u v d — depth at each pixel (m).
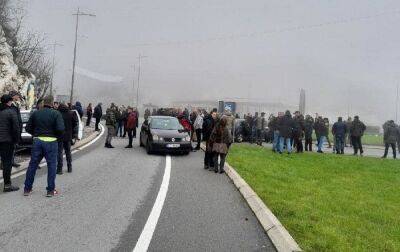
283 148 20.41
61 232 6.45
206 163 13.52
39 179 10.62
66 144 11.79
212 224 7.18
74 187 9.84
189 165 14.21
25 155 14.98
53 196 8.82
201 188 10.26
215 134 12.84
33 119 8.88
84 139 21.17
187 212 7.90
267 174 12.71
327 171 14.70
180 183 10.80
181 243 6.14
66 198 8.69
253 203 8.58
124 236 6.37
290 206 8.61
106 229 6.68
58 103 12.98
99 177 11.26
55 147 8.90
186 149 16.69
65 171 12.07
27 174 8.80
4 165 9.10
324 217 8.11
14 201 8.27
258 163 15.03
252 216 7.80
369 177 14.12
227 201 8.95
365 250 6.42
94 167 12.97
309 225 7.32
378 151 26.11
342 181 12.95
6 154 9.08
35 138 8.82
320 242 6.39
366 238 7.19
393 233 7.75
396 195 11.43
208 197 9.27
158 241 6.19
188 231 6.74
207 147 13.38
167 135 16.53
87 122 32.47
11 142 9.07
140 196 9.10
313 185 11.77
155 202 8.59
